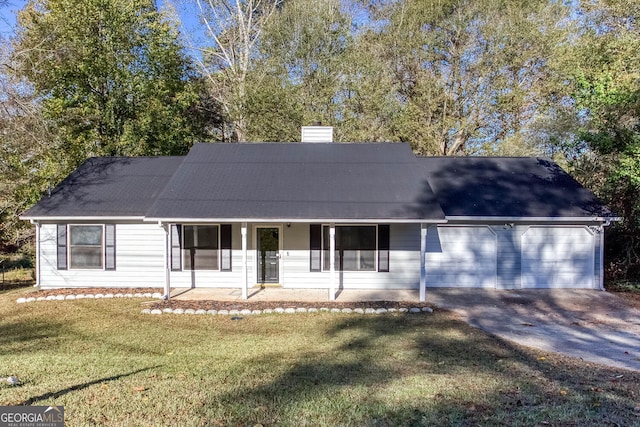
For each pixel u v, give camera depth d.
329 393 4.66
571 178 13.44
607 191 13.70
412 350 6.68
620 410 4.19
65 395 4.56
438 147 20.84
